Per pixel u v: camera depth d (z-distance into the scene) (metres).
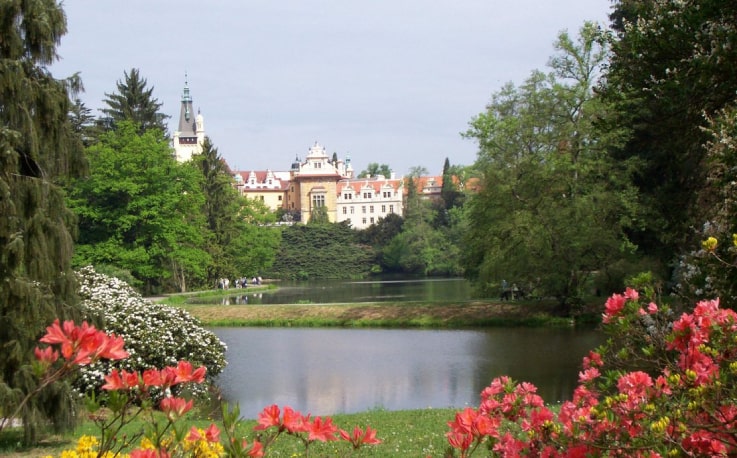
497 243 31.31
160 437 3.08
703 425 3.29
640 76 12.10
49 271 9.62
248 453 2.99
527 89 31.70
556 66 31.39
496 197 31.94
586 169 29.59
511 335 25.58
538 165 30.86
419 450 8.91
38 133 9.95
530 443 3.74
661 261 29.50
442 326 29.02
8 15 9.38
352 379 17.59
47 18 9.77
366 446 9.01
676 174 27.22
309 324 30.61
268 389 16.44
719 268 6.89
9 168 9.16
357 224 127.81
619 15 30.33
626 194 28.38
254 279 73.88
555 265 29.53
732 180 8.48
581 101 30.53
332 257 93.19
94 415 3.01
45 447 9.56
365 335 26.66
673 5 11.38
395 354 21.61
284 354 22.11
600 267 30.00
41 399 9.34
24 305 9.16
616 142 29.00
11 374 9.17
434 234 88.19
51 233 9.70
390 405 14.40
